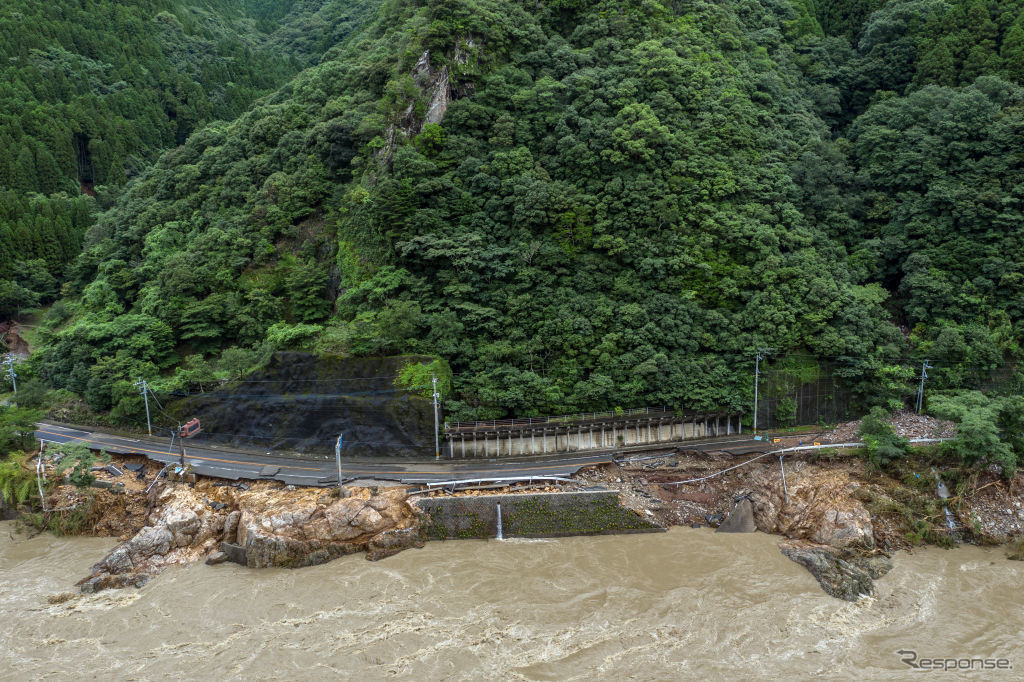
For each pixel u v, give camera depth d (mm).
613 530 65188
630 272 87188
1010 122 90375
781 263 87188
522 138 95625
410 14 115688
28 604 55438
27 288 118188
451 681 45219
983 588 55031
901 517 63531
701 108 96938
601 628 50688
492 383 80312
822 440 76688
